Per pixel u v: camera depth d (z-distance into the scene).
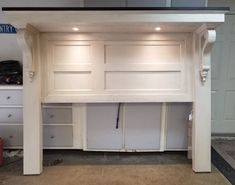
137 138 3.02
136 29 2.50
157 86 2.66
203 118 2.59
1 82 3.12
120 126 3.01
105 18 2.22
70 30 2.54
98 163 2.86
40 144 2.59
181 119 3.01
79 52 2.62
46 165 2.80
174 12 2.21
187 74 2.65
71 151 3.22
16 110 3.09
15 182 2.40
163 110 2.99
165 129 3.02
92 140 3.04
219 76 3.78
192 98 2.65
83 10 2.19
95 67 2.63
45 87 2.62
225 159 2.97
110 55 2.64
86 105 2.98
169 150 3.09
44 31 2.56
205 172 2.62
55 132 3.07
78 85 2.64
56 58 2.62
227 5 3.66
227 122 3.87
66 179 2.46
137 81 2.66
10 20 2.22
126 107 2.97
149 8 2.18
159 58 2.65
